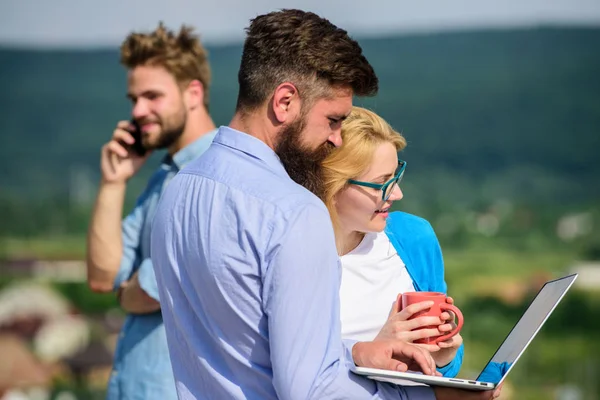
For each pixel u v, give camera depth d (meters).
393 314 3.12
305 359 2.48
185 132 4.71
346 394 2.52
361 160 3.20
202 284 2.67
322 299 2.53
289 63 2.65
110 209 4.72
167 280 2.83
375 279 3.37
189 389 2.81
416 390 2.64
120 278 4.71
